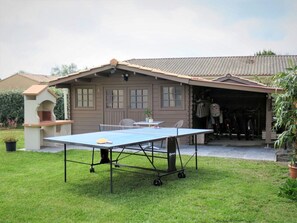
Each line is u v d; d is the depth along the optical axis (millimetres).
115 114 11422
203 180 5703
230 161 7406
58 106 17719
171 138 5758
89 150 9211
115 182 5703
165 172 5668
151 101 10875
